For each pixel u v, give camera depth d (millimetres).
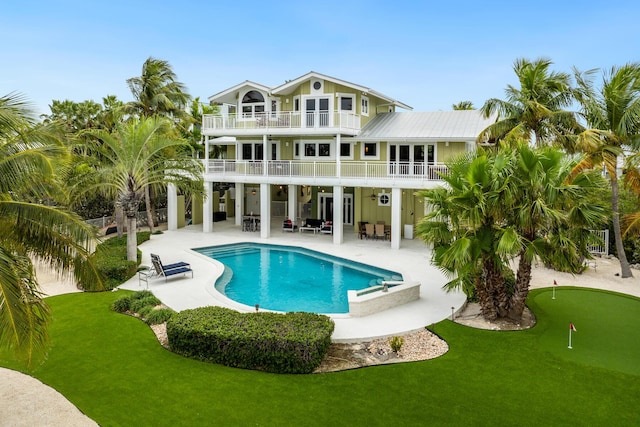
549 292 15734
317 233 28281
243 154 32188
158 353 10477
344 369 9773
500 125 21281
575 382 9203
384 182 23406
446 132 25250
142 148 18047
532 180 10844
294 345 9523
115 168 17781
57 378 9250
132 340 11227
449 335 11672
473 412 8078
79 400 8383
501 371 9688
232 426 7582
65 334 11578
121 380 9164
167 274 16688
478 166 11164
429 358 10367
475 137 23922
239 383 9070
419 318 12859
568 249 11500
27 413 7902
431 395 8664
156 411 8023
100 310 13492
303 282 17906
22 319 7098
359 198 28375
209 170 28641
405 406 8258
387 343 11289
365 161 26734
